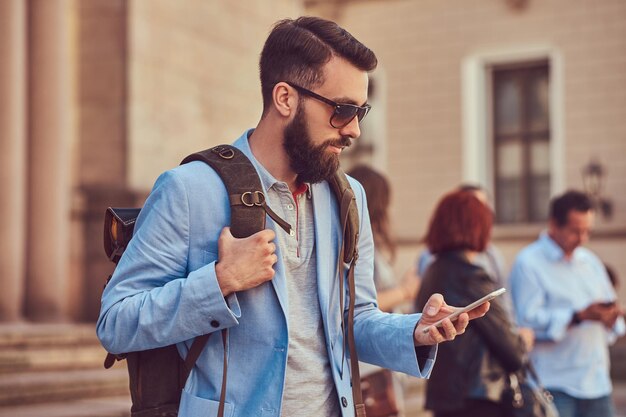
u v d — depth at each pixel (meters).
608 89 17.33
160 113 12.70
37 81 11.55
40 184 11.48
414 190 18.61
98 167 12.32
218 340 2.70
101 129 12.34
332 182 2.93
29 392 8.34
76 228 12.16
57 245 11.52
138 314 2.63
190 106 13.20
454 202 5.01
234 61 14.04
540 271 6.43
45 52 11.56
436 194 18.47
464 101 18.31
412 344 2.78
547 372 6.36
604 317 6.20
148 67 12.58
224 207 2.72
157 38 12.73
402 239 18.55
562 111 17.62
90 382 8.90
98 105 12.38
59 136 11.60
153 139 12.58
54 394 8.56
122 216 2.95
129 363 2.79
